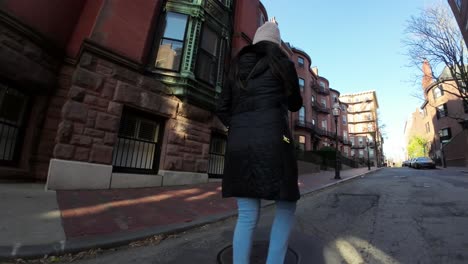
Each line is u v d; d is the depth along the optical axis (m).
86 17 7.55
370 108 70.81
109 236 3.12
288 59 1.88
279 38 2.10
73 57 7.23
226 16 10.23
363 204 5.75
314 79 39.41
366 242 3.16
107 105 6.43
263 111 1.78
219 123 9.46
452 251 2.76
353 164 35.84
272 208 5.52
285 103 1.90
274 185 1.63
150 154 7.52
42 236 2.92
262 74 1.87
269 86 1.83
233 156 1.80
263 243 3.06
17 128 6.25
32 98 6.56
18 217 3.45
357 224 4.04
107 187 6.25
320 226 3.99
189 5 8.69
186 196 6.06
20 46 5.91
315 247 3.00
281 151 1.70
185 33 8.52
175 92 7.95
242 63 1.99
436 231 3.47
